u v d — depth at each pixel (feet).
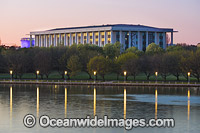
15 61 643.04
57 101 356.38
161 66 587.68
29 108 311.47
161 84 510.58
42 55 650.84
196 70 563.89
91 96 398.01
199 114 286.87
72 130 232.73
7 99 371.35
